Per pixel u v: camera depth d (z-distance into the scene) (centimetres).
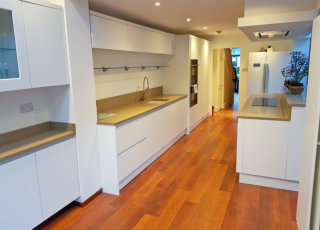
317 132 186
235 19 431
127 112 354
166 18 416
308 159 206
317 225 198
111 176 303
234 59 1370
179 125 521
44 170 231
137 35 386
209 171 369
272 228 239
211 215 261
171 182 336
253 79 602
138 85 473
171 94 567
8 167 199
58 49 238
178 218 257
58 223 252
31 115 256
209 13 380
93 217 261
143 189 318
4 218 199
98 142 299
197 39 586
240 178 330
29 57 210
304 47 618
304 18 282
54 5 231
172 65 555
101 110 371
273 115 311
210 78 731
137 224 248
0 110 228
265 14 305
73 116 261
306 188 208
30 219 220
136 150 345
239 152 319
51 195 240
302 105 282
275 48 643
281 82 584
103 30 304
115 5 326
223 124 654
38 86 221
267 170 312
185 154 443
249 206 276
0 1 185
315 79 194
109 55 386
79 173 272
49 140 233
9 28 199
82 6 263
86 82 274
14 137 238
